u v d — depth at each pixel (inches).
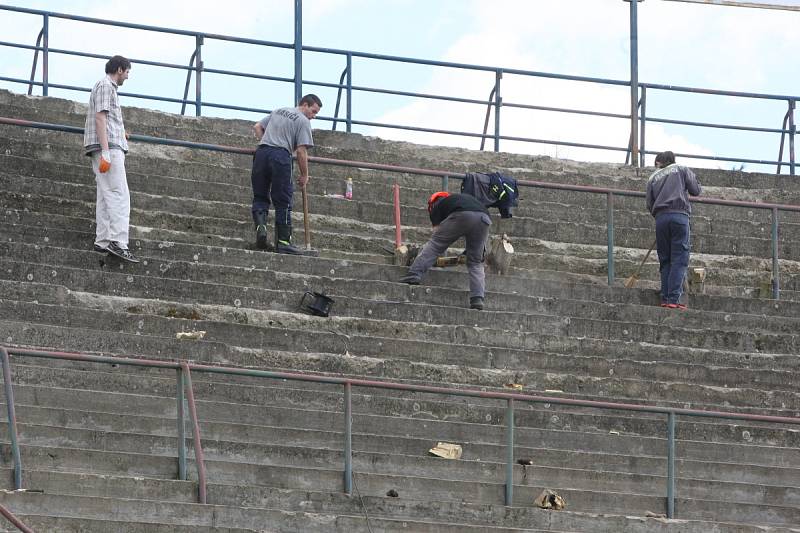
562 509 1070.4
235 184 1481.3
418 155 1644.9
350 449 1047.6
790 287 1508.4
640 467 1130.0
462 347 1237.7
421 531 1013.2
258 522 982.4
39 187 1362.0
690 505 1096.2
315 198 1475.1
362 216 1482.5
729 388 1261.1
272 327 1222.3
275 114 1375.5
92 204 1355.8
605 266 1491.1
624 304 1360.7
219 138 1537.9
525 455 1115.9
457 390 1069.8
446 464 1080.8
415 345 1230.3
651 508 1092.5
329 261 1332.4
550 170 1664.6
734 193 1662.2
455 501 1047.6
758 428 1200.2
